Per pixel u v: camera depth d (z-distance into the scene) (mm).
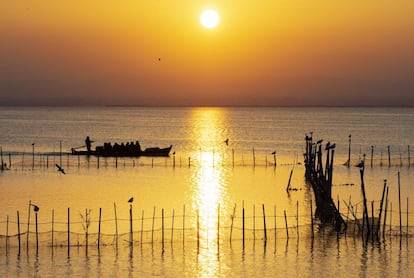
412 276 67125
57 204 99938
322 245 76125
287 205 100438
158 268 68500
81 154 171000
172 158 169125
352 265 70062
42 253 72000
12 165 147500
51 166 147125
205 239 78375
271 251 74312
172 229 78188
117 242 75875
